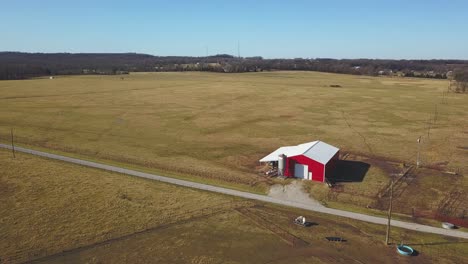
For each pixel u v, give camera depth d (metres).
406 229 39.31
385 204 45.75
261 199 46.84
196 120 96.06
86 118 96.88
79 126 87.69
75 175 54.53
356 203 46.03
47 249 34.94
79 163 60.56
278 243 36.25
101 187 49.84
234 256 34.00
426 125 91.69
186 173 56.72
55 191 48.16
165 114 103.56
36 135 78.69
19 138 76.31
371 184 52.16
